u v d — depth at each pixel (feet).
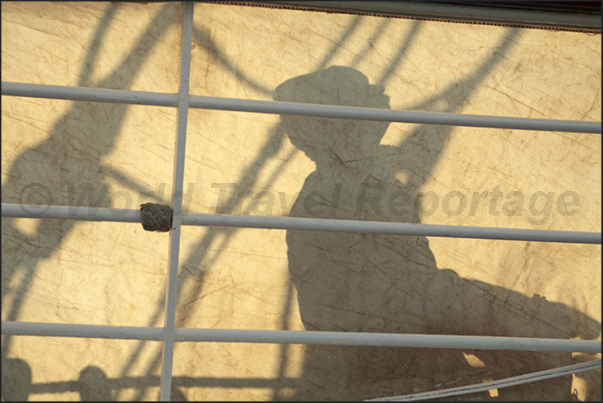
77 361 8.16
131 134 7.98
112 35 7.79
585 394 8.29
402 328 8.42
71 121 7.83
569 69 8.41
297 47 8.20
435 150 8.40
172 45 7.92
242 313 8.30
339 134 8.33
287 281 8.37
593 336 8.38
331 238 8.43
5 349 7.93
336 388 8.45
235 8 8.04
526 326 8.41
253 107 4.05
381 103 8.35
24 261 7.91
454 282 8.45
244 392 8.37
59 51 7.67
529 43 8.40
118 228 8.09
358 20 8.29
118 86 7.85
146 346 8.33
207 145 8.15
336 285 8.41
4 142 7.65
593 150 8.45
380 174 8.39
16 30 7.54
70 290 8.01
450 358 8.47
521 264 8.46
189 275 8.18
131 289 8.13
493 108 8.41
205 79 8.00
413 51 8.37
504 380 8.14
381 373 8.47
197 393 8.31
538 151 8.45
